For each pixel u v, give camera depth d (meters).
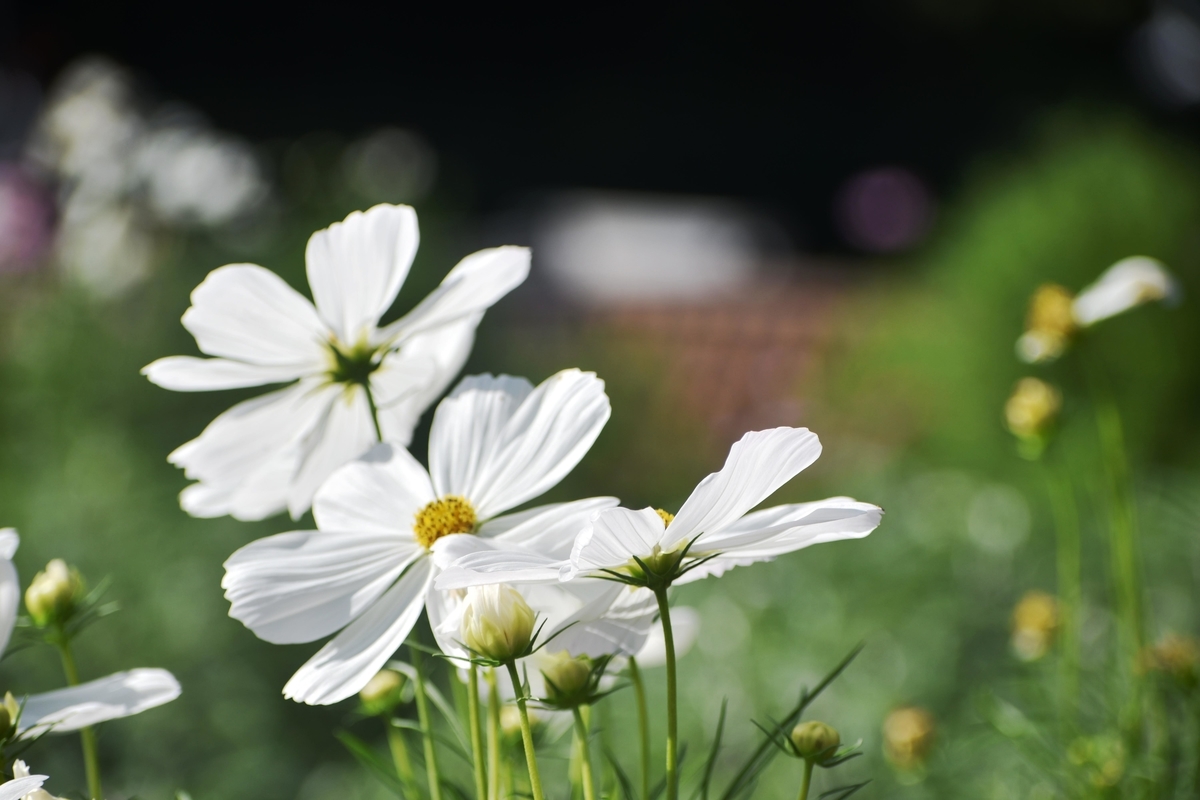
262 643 1.75
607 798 0.69
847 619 1.69
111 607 0.71
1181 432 2.51
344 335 0.70
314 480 0.70
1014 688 1.23
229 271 0.69
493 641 0.63
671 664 0.63
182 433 2.09
